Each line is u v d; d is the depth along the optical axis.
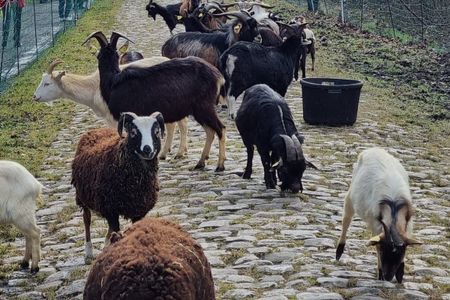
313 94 15.32
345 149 13.74
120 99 11.75
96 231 9.84
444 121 16.80
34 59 23.62
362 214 7.90
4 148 14.29
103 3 40.25
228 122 15.53
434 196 11.45
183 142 13.26
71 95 13.03
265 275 8.03
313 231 9.41
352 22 32.62
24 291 8.20
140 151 7.87
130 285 4.77
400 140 14.79
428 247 9.12
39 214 10.84
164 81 11.71
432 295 7.54
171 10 26.66
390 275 7.30
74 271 8.51
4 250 9.50
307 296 7.35
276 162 10.99
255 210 10.29
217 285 7.72
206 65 12.02
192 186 11.52
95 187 8.16
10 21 23.36
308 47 21.00
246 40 17.08
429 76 21.58
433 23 29.84
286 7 35.62
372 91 19.14
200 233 9.38
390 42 27.02
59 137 15.55
